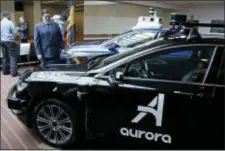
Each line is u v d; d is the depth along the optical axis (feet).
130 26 51.01
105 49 20.15
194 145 8.71
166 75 8.88
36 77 10.69
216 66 8.34
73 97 9.89
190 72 8.69
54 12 33.83
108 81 9.34
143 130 9.11
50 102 10.32
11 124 12.60
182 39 9.25
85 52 20.18
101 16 44.93
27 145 10.70
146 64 9.14
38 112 10.68
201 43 8.66
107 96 9.32
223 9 59.57
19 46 24.98
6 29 22.08
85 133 10.12
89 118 9.76
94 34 42.96
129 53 9.84
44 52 17.94
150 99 8.80
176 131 8.71
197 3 59.06
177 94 8.50
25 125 11.35
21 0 44.98
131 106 9.07
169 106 8.61
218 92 8.20
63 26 23.75
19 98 10.80
